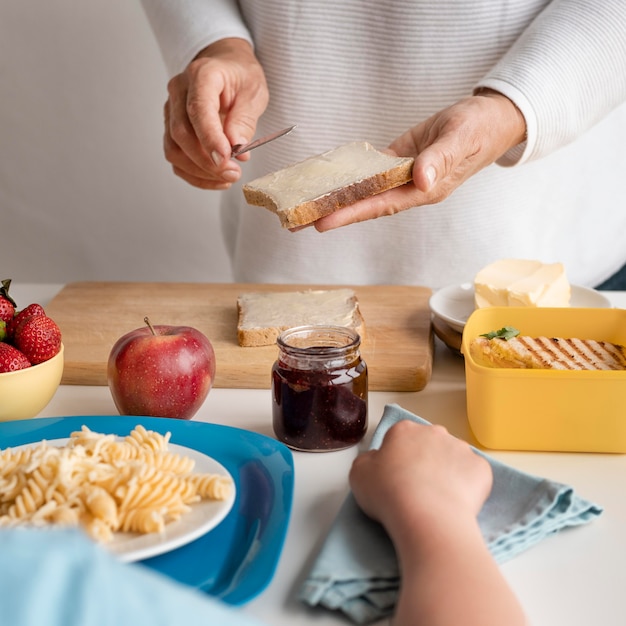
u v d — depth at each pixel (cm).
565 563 89
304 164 145
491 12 172
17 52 267
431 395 133
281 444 109
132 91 271
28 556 35
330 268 199
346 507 94
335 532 89
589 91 155
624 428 111
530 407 111
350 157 143
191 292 177
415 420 113
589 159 199
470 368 115
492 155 147
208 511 90
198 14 183
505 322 133
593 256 209
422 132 149
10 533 37
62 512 85
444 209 190
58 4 261
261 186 140
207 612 38
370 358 138
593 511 96
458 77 179
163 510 87
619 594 84
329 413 112
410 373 133
